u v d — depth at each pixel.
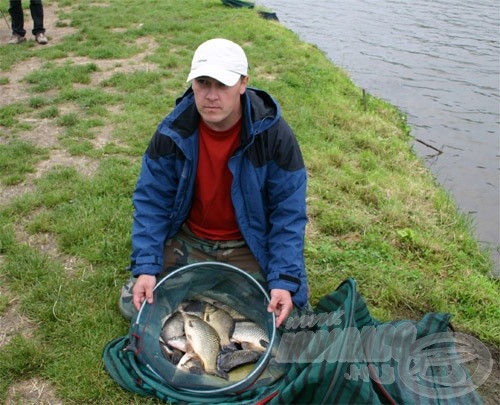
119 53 8.84
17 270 3.75
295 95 7.77
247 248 3.31
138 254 3.11
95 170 5.22
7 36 10.18
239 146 2.96
